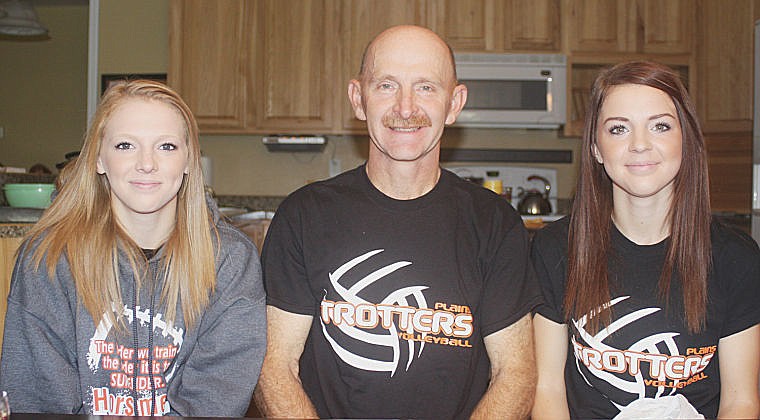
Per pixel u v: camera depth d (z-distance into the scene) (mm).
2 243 1781
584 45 3885
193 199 1270
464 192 1364
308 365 1302
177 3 3969
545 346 1322
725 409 1225
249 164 4336
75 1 6082
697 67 3877
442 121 1295
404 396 1255
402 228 1300
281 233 1321
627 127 1236
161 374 1231
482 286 1299
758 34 3457
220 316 1247
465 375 1268
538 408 1286
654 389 1249
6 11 4480
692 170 1259
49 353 1165
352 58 3924
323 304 1282
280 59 3953
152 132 1208
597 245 1299
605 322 1266
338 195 1342
